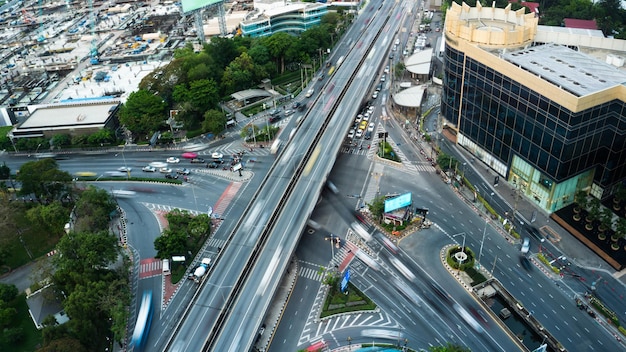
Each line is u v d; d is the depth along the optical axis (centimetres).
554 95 18388
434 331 16038
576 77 19400
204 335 15275
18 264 19862
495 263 18412
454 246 19225
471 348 15425
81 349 14300
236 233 19212
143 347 15900
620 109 18525
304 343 15800
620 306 16462
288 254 17825
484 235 19800
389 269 18512
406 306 16962
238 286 16512
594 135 18950
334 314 16750
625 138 18962
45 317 16475
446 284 17775
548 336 15462
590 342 15375
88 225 19238
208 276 17300
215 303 16312
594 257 18388
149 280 18562
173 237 18912
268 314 16850
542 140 19700
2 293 17050
